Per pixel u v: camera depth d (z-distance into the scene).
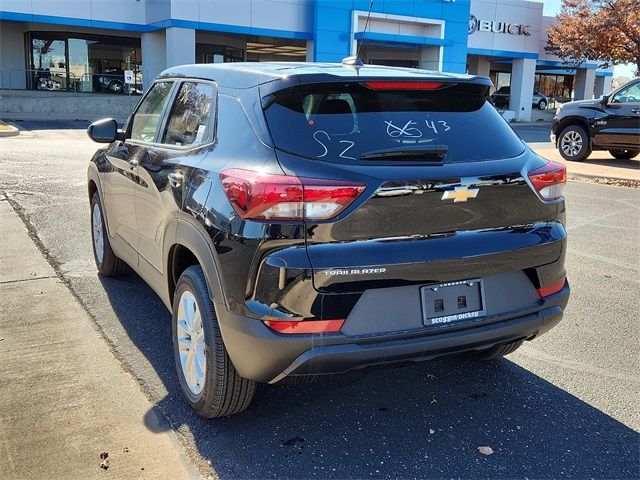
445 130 3.21
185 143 3.68
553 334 4.62
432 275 2.92
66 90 30.66
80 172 11.40
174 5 26.12
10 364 3.92
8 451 3.01
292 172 2.77
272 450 3.11
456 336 3.00
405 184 2.83
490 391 3.75
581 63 39.19
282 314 2.74
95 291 5.30
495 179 3.05
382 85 3.16
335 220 2.73
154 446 3.10
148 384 3.73
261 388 3.74
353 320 2.80
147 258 4.14
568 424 3.39
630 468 3.02
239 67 3.56
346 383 3.83
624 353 4.30
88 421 3.30
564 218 3.46
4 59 29.81
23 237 6.89
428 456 3.08
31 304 4.95
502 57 39.69
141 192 4.11
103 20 28.16
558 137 15.44
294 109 3.04
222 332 2.97
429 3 31.25
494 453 3.12
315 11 28.88
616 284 5.83
